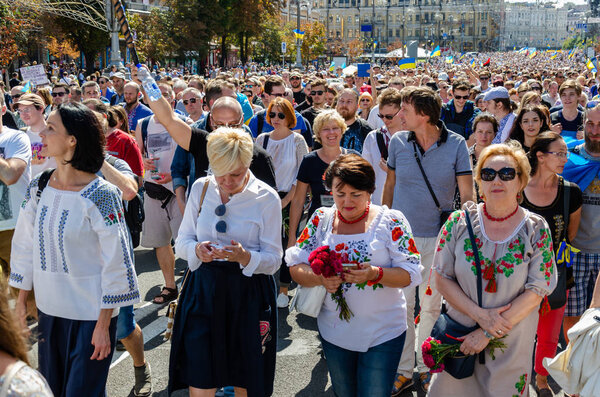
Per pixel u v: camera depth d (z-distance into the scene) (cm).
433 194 443
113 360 494
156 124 616
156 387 455
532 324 328
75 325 336
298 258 339
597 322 329
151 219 613
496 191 320
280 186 613
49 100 1009
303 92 1231
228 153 326
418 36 15062
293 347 530
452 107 913
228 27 5278
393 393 442
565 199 430
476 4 15012
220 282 341
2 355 170
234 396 404
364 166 326
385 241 330
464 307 325
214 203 350
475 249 325
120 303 332
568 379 343
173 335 348
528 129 608
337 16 14888
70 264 330
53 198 332
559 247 430
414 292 439
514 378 327
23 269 348
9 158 484
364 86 1188
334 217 341
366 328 331
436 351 328
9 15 2153
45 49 3766
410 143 449
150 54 4362
